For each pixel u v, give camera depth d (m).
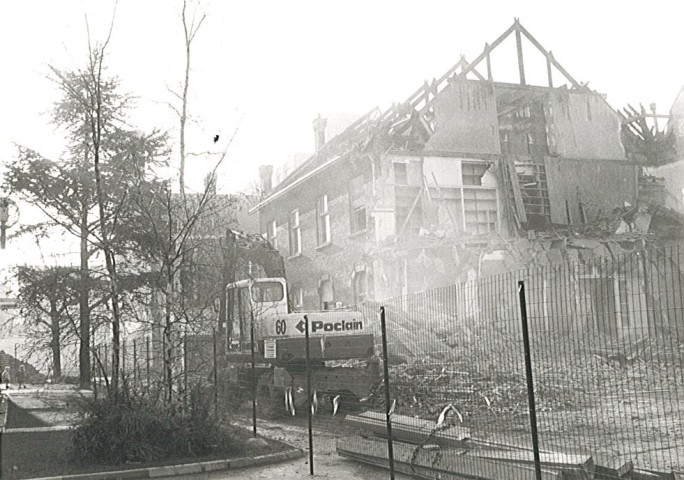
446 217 23.22
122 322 11.05
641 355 5.66
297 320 15.52
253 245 19.22
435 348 9.91
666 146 27.70
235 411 14.34
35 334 12.38
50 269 12.99
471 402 9.58
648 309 5.44
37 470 9.09
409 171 23.30
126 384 10.21
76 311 11.91
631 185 26.61
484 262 22.30
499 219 24.36
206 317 11.80
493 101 25.14
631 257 5.62
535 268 6.96
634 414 9.60
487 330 8.04
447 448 8.12
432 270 21.58
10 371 33.41
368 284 22.88
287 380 14.91
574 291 6.23
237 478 8.77
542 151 26.14
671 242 25.17
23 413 16.41
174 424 10.02
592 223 24.98
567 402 8.13
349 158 23.52
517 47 25.98
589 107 26.70
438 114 24.23
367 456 9.42
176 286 11.46
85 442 9.69
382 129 23.19
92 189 14.32
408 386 11.37
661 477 6.32
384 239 22.31
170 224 11.02
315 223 27.14
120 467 9.26
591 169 26.11
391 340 11.49
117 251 11.52
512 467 6.84
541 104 26.47
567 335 6.39
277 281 16.86
